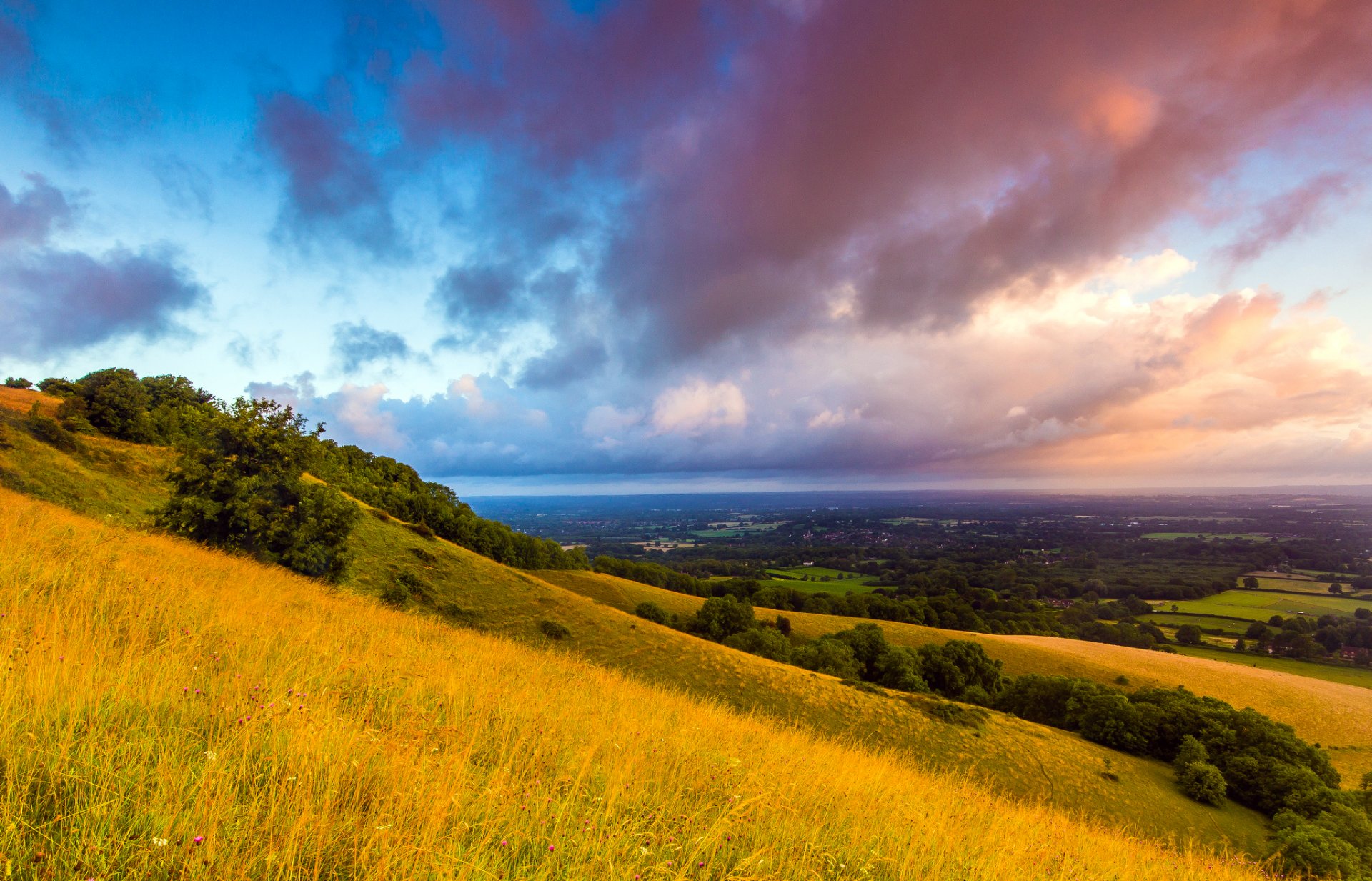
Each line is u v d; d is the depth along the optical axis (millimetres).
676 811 4676
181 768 3232
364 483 59688
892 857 4730
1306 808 29766
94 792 2807
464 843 3248
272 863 2641
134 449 37531
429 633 13641
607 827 3807
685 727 8406
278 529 22531
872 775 8438
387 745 4285
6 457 28641
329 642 8320
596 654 36312
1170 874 7539
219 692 4770
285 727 4109
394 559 41094
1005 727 35344
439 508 66562
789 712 32062
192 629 6902
